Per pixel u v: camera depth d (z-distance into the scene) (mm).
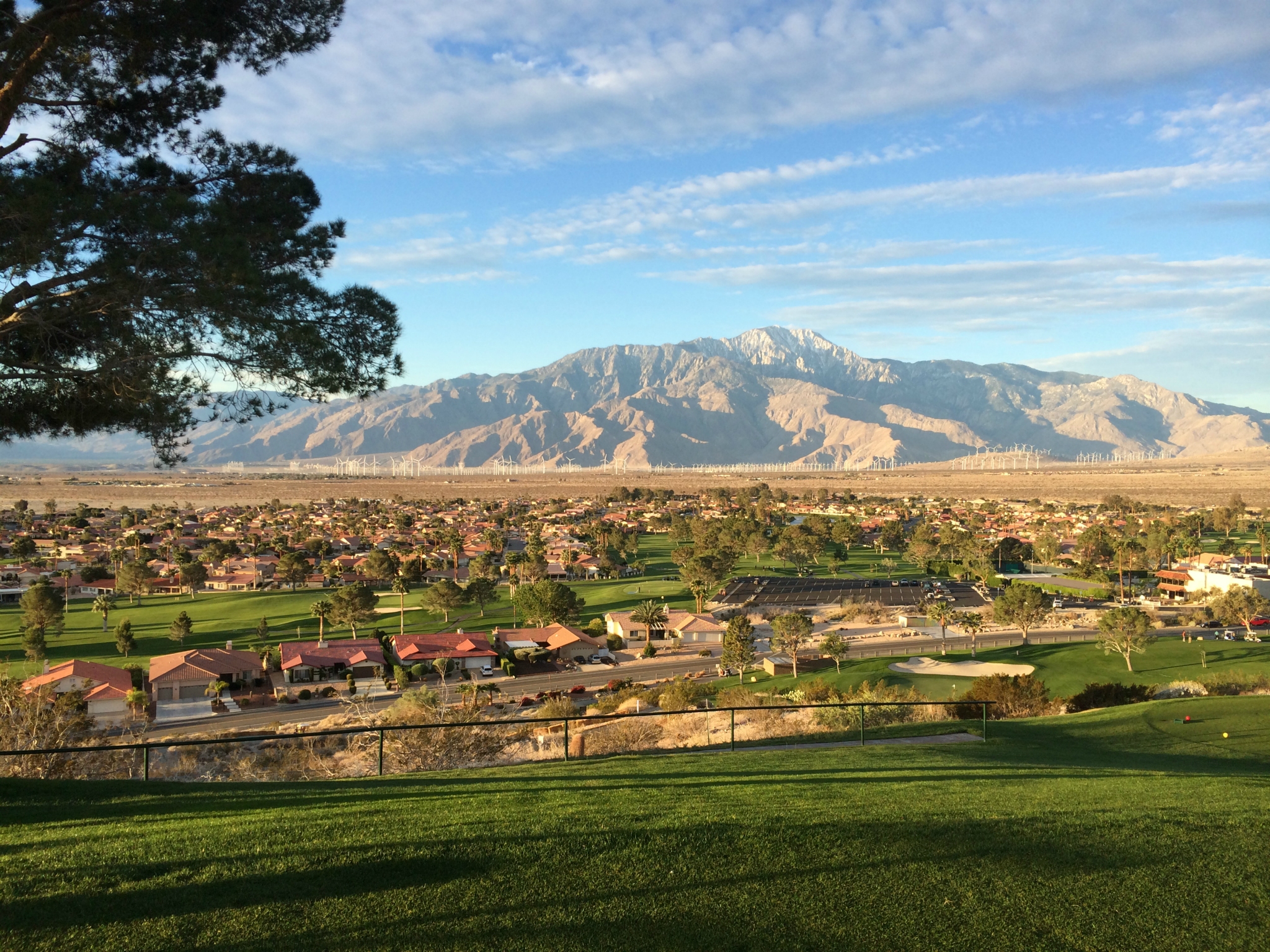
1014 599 81188
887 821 14289
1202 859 13055
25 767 29609
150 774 33438
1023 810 15367
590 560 143250
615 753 25688
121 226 14438
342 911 10406
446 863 11898
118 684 62500
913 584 124375
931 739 29016
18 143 15227
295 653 73438
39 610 87562
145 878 11148
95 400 16297
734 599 112188
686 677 63250
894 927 10625
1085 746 30000
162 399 15773
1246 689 52250
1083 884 12047
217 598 113938
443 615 100938
